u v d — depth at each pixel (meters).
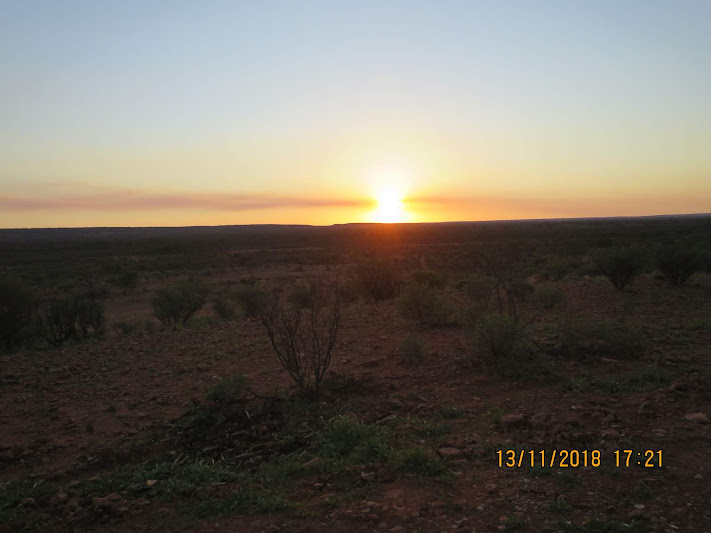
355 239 108.94
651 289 14.73
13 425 6.48
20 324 14.84
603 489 4.05
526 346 7.57
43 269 58.66
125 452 5.43
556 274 19.48
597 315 11.08
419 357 8.23
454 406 6.16
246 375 8.00
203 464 5.01
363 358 8.65
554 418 5.41
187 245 95.75
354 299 17.58
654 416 5.41
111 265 58.12
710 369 6.78
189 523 3.99
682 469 4.29
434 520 3.75
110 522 4.08
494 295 13.93
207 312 22.14
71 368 9.12
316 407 6.35
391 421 5.76
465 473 4.48
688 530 3.45
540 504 3.88
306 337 10.04
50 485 4.85
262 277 46.03
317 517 3.92
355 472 4.60
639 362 7.41
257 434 5.72
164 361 9.31
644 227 96.38
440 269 33.66
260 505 4.16
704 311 11.20
